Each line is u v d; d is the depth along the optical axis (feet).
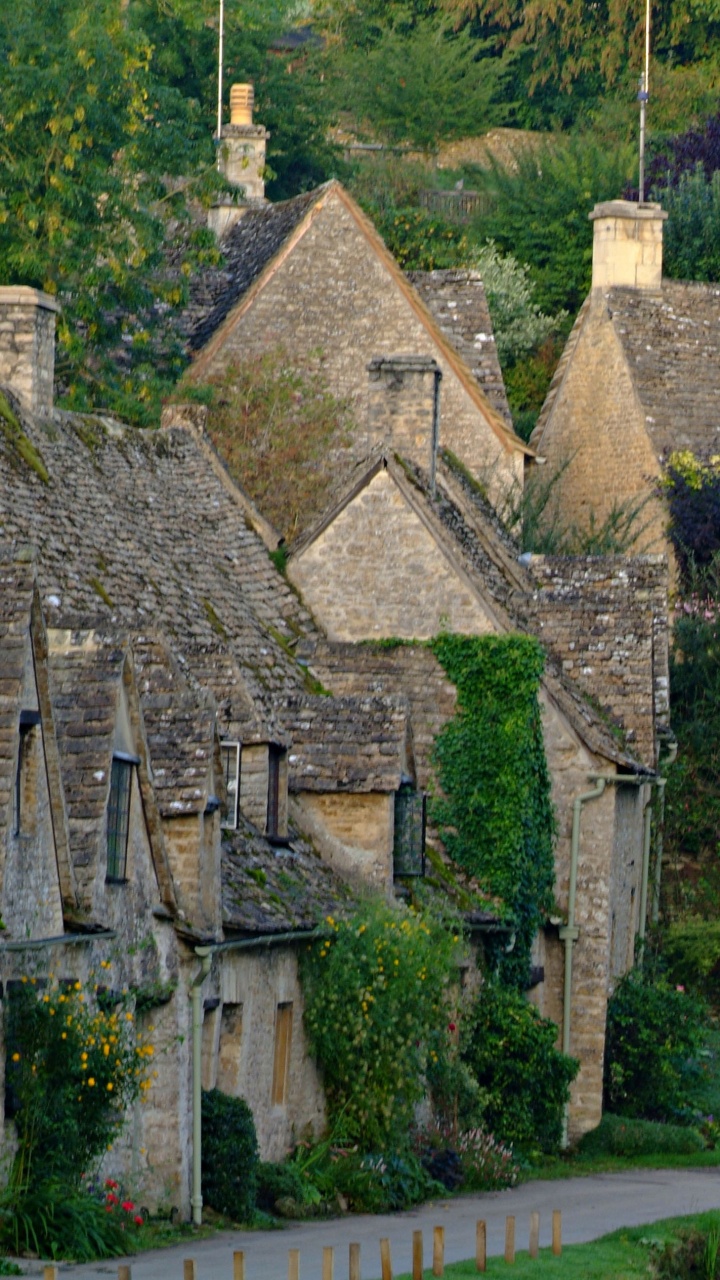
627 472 580.71
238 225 561.02
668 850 496.64
